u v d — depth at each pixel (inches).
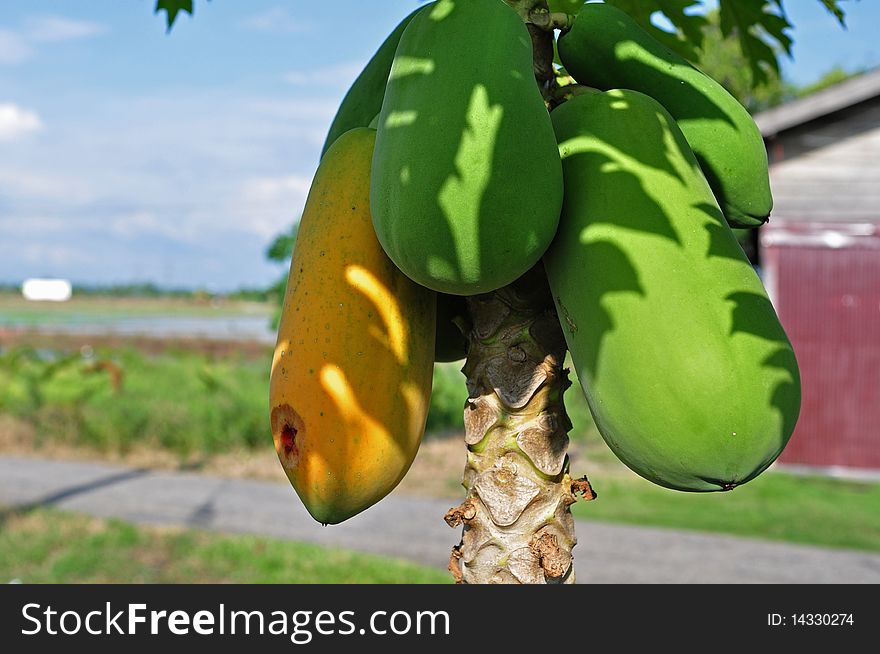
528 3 86.1
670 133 80.5
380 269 81.1
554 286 78.3
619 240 74.5
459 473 590.2
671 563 363.9
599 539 409.1
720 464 72.8
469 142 71.6
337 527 439.8
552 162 74.0
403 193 72.7
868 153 568.7
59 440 675.4
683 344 72.2
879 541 404.5
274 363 82.4
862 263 569.9
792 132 576.1
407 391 80.9
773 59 124.9
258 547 386.0
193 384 780.0
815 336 576.1
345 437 78.5
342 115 94.5
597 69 88.7
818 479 563.2
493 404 83.1
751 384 72.2
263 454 658.8
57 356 987.9
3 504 475.2
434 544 408.2
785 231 577.3
